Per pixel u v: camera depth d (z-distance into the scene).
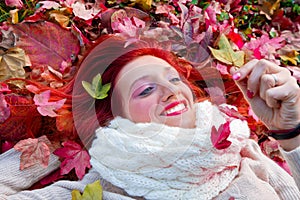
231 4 2.00
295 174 1.19
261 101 1.21
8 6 1.71
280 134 1.19
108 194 1.27
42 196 1.28
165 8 1.73
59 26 1.57
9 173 1.35
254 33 2.02
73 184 1.30
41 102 1.43
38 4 1.68
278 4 2.15
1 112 1.44
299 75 1.83
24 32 1.56
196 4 1.84
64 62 1.56
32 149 1.40
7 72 1.53
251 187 1.32
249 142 1.48
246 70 1.17
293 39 2.04
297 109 1.16
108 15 1.63
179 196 1.25
